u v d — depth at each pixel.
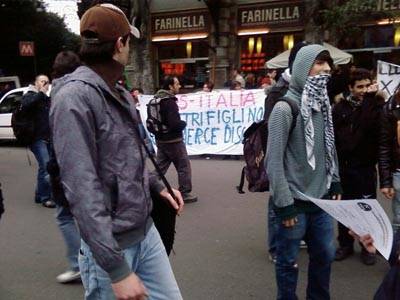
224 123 10.56
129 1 16.94
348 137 4.29
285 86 3.83
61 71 3.85
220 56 18.56
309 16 14.80
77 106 1.87
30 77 37.19
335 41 15.41
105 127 1.94
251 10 18.02
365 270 4.30
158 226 2.50
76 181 1.84
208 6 18.08
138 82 17.95
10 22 33.53
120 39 2.04
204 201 6.74
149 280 2.26
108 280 2.07
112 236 1.85
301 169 3.03
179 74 20.08
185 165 6.67
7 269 4.47
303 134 3.01
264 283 4.09
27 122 6.41
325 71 3.03
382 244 2.18
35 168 10.06
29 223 5.89
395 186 4.14
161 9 19.75
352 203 2.33
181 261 4.57
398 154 4.11
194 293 3.93
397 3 12.91
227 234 5.32
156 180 2.48
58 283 4.16
